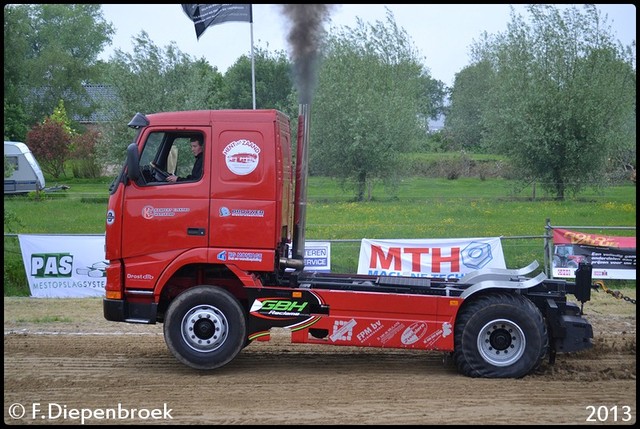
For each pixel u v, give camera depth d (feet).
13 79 180.55
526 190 99.86
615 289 47.34
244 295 30.40
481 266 45.37
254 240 28.43
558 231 46.96
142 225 28.81
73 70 200.23
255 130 28.58
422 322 28.40
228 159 28.55
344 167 98.32
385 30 104.53
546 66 98.53
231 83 150.10
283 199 29.71
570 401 24.76
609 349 32.83
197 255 28.55
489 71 144.97
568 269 46.60
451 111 186.09
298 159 30.99
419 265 45.62
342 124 97.50
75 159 139.64
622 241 46.37
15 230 65.57
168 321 28.55
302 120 31.04
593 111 94.22
